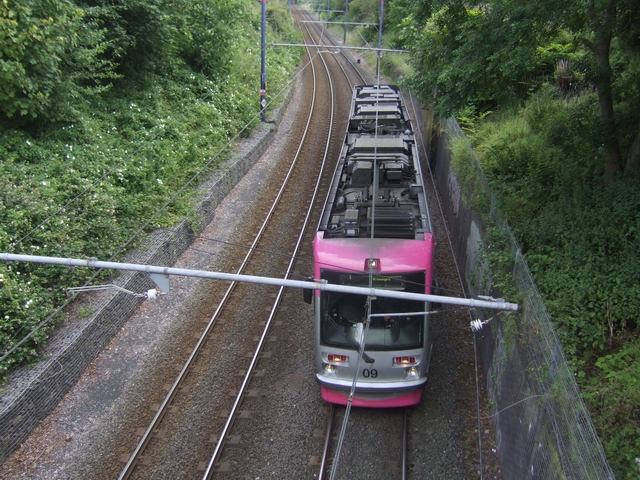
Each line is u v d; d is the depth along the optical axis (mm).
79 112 14344
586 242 8703
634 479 5551
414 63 14828
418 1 10461
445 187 18422
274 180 20688
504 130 16172
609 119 10328
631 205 8875
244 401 10023
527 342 7445
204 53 22969
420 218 10156
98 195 12812
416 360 9125
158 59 19484
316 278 9062
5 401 8547
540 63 17672
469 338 11672
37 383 9078
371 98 21375
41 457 8578
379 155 13016
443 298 6199
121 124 16781
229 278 6215
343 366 9203
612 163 10469
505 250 9500
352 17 55594
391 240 9117
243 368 10898
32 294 10062
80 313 10789
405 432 9188
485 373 10047
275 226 17141
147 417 9562
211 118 20828
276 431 9328
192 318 12453
